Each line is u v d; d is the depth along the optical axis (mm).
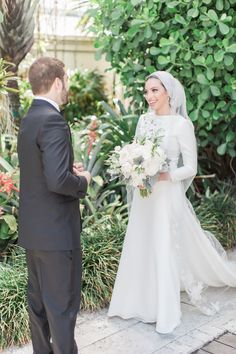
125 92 4730
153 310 2996
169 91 2828
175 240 2928
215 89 3803
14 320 2809
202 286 3184
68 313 2260
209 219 4289
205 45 3803
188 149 2867
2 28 4133
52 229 2152
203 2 3758
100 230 3605
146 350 2717
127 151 2723
